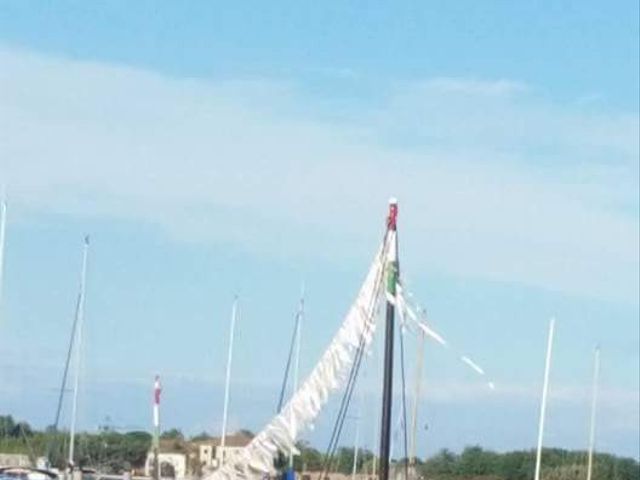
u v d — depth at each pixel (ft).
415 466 193.57
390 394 73.20
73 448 239.71
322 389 71.82
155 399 181.57
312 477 120.16
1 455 255.91
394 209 72.84
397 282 72.84
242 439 243.40
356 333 72.38
